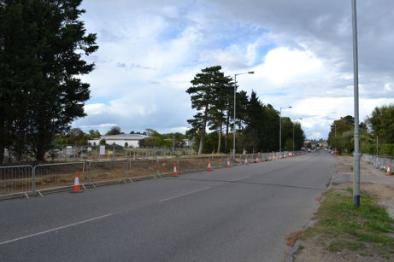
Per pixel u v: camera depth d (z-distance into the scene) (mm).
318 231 9602
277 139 108562
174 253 7805
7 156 26688
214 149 79875
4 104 21828
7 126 23797
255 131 90062
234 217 11914
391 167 34906
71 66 27469
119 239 8891
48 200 15289
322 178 27828
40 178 20062
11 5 21938
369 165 49219
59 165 22047
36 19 24062
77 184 18312
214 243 8680
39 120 25094
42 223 10656
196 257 7562
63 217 11570
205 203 14680
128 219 11336
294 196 17312
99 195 16891
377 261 7270
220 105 69438
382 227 10547
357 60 14195
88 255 7559
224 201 15297
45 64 23844
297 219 11742
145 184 21859
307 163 51906
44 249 7973
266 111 106188
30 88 21844
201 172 32156
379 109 62188
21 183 17688
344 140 113250
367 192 19781
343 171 36906
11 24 21375
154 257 7504
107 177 24031
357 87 14078
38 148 26625
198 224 10758
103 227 10195
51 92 23484
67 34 26109
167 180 24453
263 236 9438
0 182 16859
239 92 90312
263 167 40375
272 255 7797
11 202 14727
